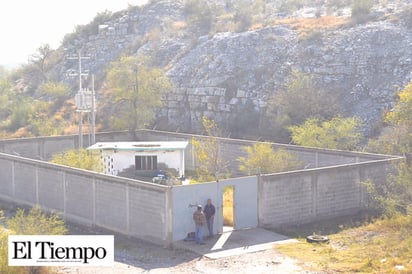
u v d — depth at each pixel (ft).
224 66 180.14
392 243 68.69
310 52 172.35
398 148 108.17
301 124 145.69
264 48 183.01
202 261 65.26
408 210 80.33
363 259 63.16
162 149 111.04
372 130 139.64
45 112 208.33
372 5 192.65
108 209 79.97
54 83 230.89
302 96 151.74
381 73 157.48
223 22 230.07
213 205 74.23
